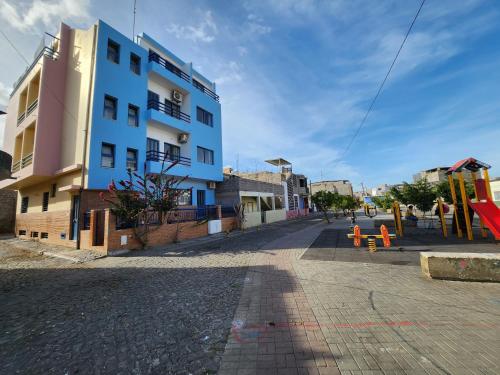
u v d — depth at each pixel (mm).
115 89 14227
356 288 5184
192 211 15984
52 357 3162
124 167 14172
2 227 22016
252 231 19016
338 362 2789
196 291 5586
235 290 5551
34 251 12133
